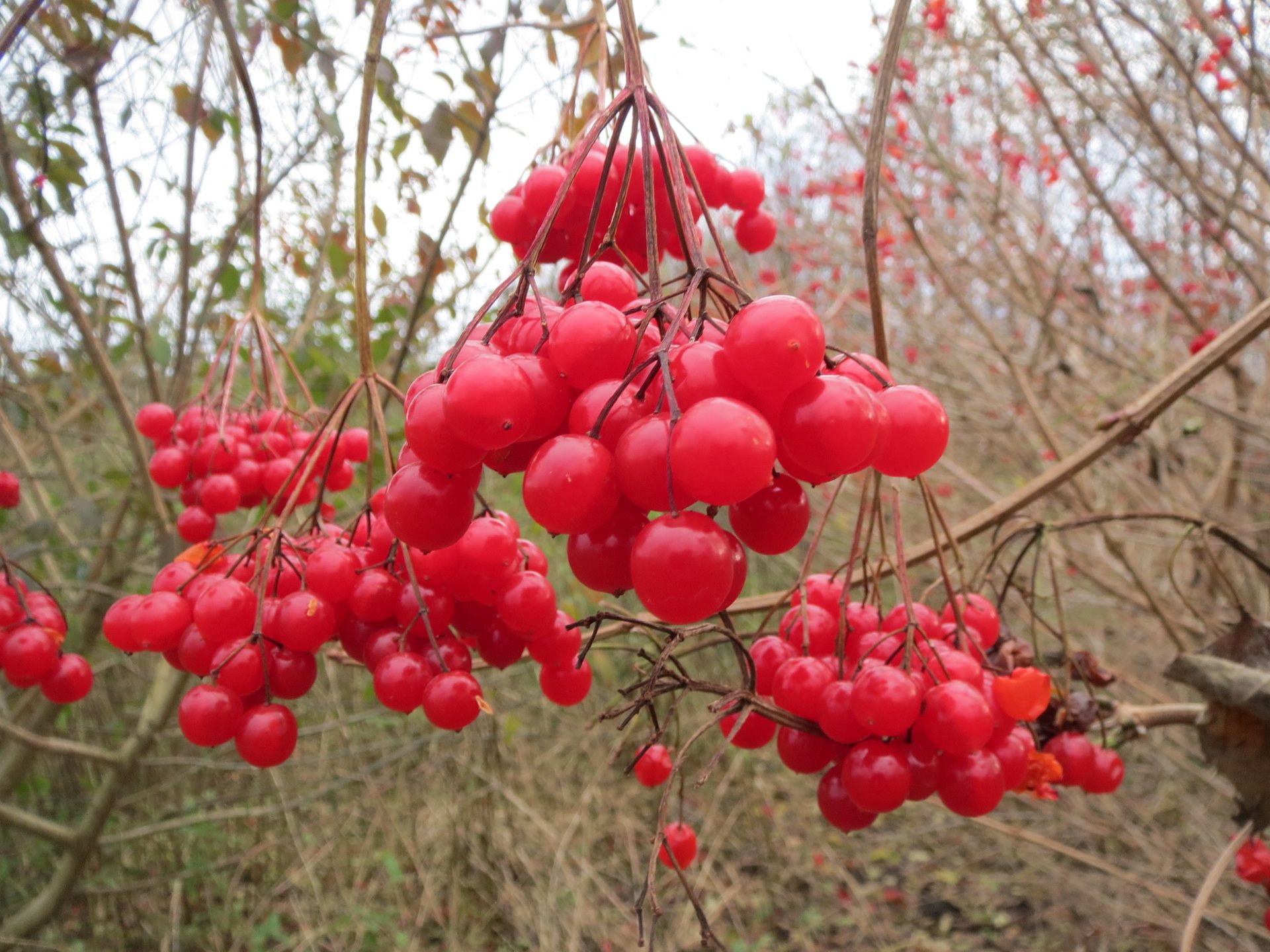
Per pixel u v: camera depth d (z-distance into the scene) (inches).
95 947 15.1
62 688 7.4
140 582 17.3
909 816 21.7
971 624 6.5
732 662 22.8
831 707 5.3
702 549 3.5
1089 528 16.4
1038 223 20.6
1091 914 17.2
